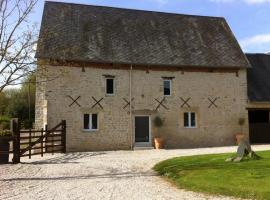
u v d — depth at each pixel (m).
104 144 21.19
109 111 21.47
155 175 11.84
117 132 21.48
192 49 23.98
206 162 13.17
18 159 14.93
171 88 22.75
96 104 21.25
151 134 22.12
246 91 24.08
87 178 11.29
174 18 26.14
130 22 24.59
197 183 9.75
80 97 21.00
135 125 22.08
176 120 22.59
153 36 24.06
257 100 23.78
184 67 22.95
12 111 37.22
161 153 18.47
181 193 9.00
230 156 14.15
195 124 23.02
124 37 23.30
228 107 23.66
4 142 14.83
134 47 22.80
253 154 13.21
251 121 24.81
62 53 20.56
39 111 20.97
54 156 17.41
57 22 22.73
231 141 23.53
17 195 8.86
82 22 23.36
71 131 20.67
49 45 20.92
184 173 11.34
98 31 23.09
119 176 11.65
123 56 21.89
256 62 26.75
